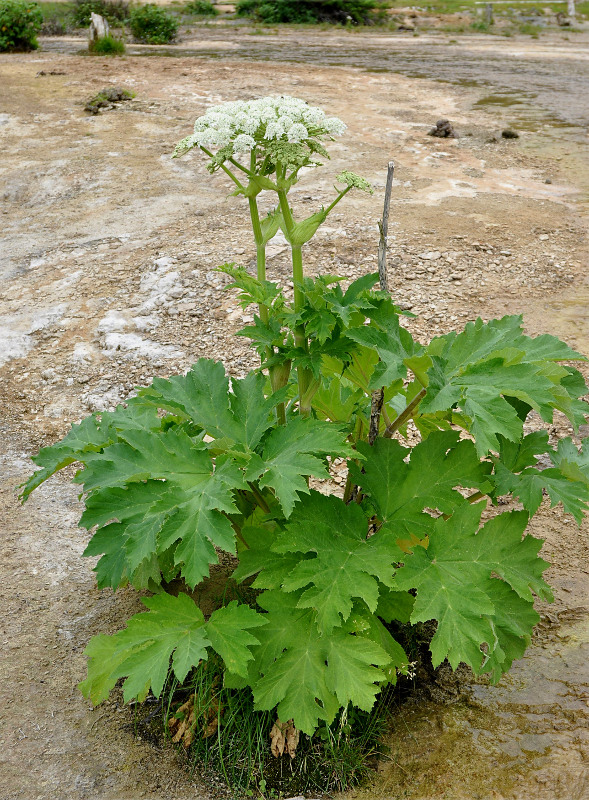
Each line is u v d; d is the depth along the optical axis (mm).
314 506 2916
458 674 3242
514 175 10203
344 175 2889
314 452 2709
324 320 2801
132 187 9859
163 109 13453
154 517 2660
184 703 3070
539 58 22125
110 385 5594
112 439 3217
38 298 7000
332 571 2695
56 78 15867
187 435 3025
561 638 3377
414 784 2771
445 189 9516
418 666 3271
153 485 2752
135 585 3260
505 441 3070
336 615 2588
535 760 2830
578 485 2939
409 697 3139
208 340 6082
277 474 2639
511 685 3166
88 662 3031
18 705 3141
